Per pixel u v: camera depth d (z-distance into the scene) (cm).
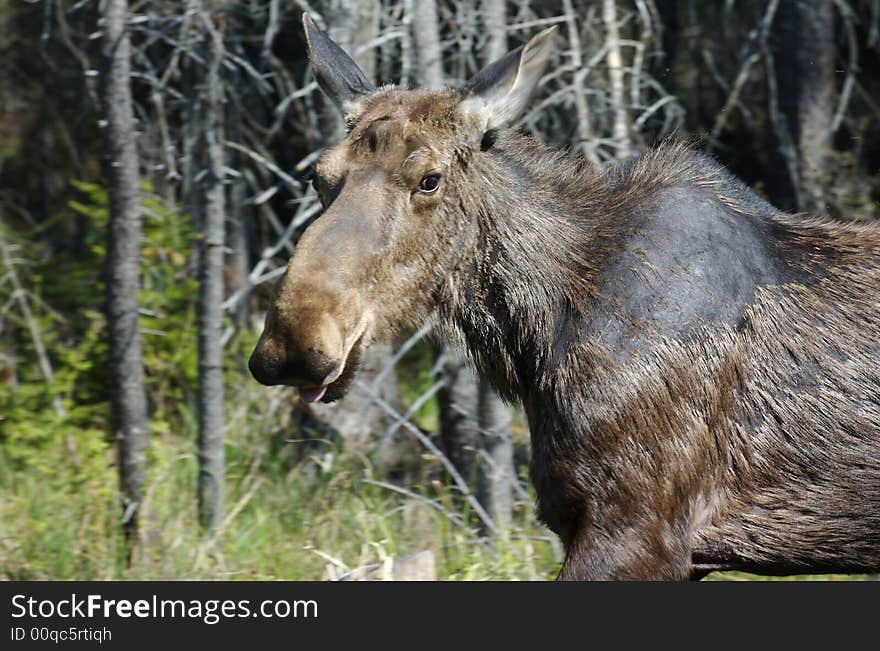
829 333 1422
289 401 2478
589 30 2416
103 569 1848
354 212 1366
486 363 1502
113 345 1934
